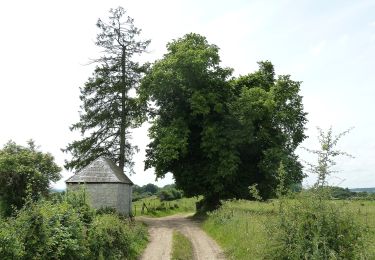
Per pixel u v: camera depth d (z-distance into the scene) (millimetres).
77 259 13320
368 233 9914
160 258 20312
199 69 42344
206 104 42000
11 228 11148
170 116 45656
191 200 78062
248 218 24578
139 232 25812
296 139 46625
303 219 10477
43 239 11820
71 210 14445
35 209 12398
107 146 48688
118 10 49281
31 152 35125
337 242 9891
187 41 45031
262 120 44250
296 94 46594
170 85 43656
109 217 20703
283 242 10648
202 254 21375
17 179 32375
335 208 10336
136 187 116812
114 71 49219
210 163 42656
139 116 48656
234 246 20812
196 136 44688
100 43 48781
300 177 42969
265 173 42281
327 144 10438
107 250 16812
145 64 49844
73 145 48094
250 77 49469
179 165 44844
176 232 30141
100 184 37281
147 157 45938
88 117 47938
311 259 9750
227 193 44000
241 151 44875
